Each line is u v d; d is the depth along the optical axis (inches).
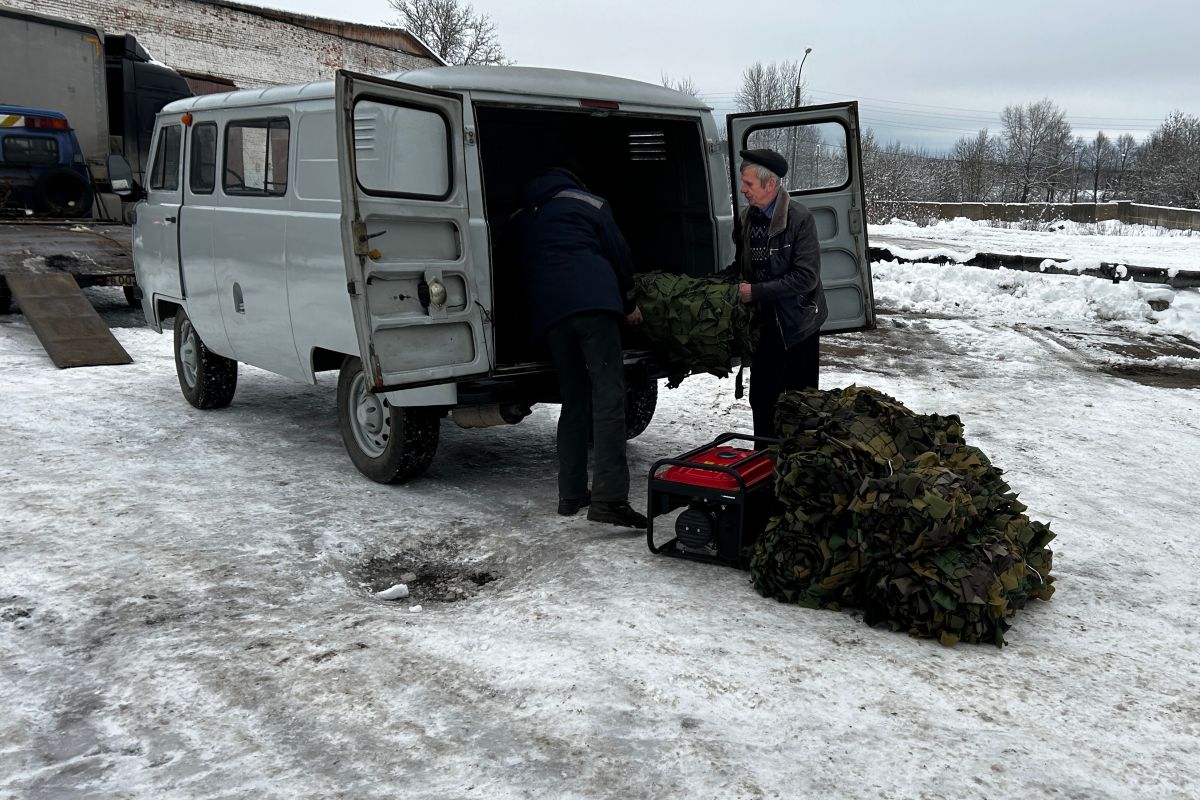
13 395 277.6
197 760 104.6
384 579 165.0
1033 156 2992.1
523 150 253.1
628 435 256.4
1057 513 202.1
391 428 201.8
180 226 257.4
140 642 132.4
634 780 100.7
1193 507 211.9
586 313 177.6
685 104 223.6
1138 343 456.1
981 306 561.9
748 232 195.3
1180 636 142.9
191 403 278.1
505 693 118.6
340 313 196.7
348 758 104.8
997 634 135.0
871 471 144.9
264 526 180.5
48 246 380.2
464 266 182.2
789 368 197.8
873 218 1531.7
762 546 150.8
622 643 131.7
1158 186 2509.8
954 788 100.4
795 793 98.7
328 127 198.7
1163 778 103.9
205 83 999.0
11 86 478.9
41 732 110.3
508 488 211.0
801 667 126.0
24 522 176.7
